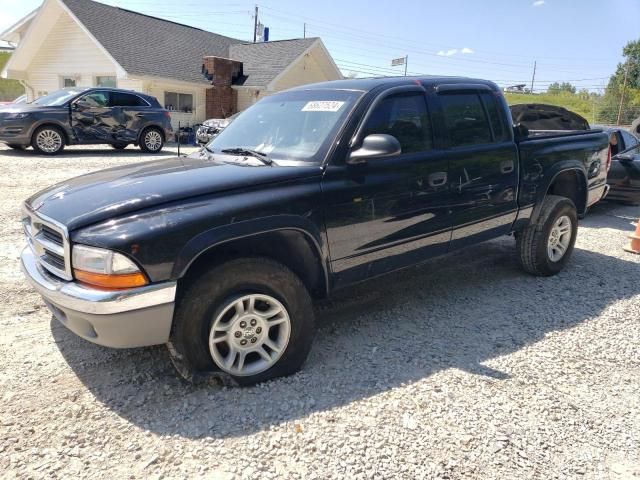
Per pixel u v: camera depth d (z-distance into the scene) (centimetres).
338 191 343
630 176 896
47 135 1366
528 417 296
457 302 470
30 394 308
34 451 260
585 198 579
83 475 245
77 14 2106
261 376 324
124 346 288
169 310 285
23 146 1410
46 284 302
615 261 612
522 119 773
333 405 303
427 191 396
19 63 2300
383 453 263
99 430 278
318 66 2628
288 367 332
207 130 1928
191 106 2328
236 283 305
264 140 395
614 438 281
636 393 325
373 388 321
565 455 266
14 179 976
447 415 295
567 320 433
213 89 2328
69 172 1084
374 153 341
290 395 312
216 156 396
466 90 450
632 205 999
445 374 340
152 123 1564
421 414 296
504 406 305
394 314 441
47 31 2230
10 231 641
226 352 318
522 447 271
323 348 376
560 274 555
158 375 333
